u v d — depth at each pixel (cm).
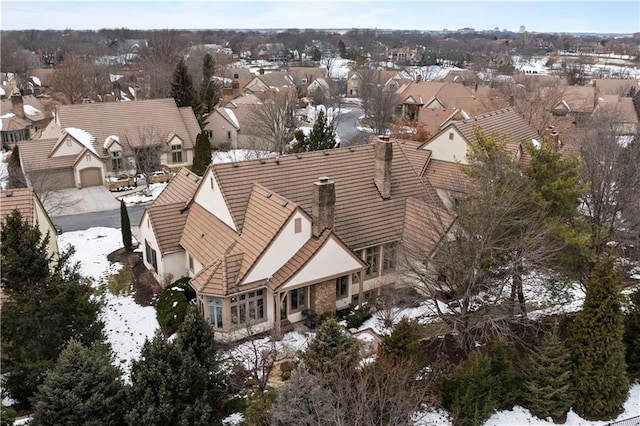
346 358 2220
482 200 2541
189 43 17712
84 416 1905
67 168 5597
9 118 7756
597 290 2391
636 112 9006
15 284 2286
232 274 2838
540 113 7256
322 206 2947
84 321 2444
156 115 6456
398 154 3806
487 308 2714
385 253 3400
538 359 2473
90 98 10112
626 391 2495
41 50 17788
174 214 3550
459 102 8300
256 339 2906
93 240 4281
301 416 1942
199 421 1995
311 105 11456
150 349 2048
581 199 3416
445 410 2389
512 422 2381
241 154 6944
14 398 2323
